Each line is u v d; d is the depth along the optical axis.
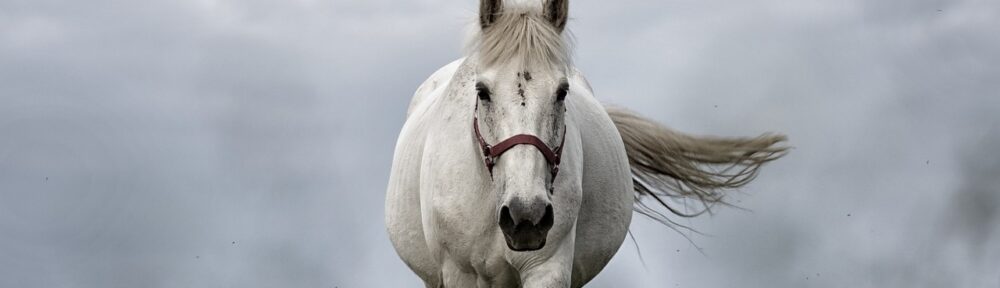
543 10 9.20
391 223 10.51
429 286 10.55
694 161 11.86
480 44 9.07
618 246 10.39
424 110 10.57
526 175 8.51
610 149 10.16
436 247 9.65
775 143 11.98
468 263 9.51
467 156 9.31
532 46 8.78
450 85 9.72
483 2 9.09
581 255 10.05
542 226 8.59
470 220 9.29
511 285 9.61
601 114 10.32
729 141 11.84
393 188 10.53
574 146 9.36
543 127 8.67
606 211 10.11
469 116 9.40
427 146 9.76
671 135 11.72
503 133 8.64
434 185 9.50
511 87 8.70
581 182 9.45
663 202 12.09
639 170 11.80
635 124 11.66
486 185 9.15
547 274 9.20
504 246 9.26
